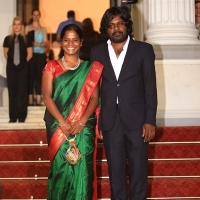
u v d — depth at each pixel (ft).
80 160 16.07
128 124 16.03
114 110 16.12
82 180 16.03
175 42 24.90
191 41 25.04
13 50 28.66
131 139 16.08
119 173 16.25
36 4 40.73
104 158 20.52
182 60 24.50
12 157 21.18
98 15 42.98
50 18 42.45
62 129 15.87
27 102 28.86
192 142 22.03
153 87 16.03
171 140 22.02
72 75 16.07
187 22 25.49
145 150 16.19
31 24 33.42
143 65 16.05
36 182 19.40
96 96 16.33
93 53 16.60
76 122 15.97
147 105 16.03
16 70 28.66
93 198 16.47
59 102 16.03
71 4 42.70
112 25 15.92
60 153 16.06
